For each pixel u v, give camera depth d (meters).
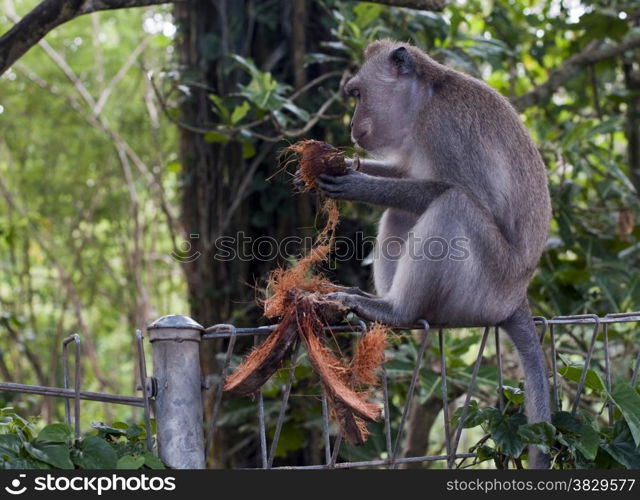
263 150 7.98
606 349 4.25
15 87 12.66
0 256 14.21
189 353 3.49
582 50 8.58
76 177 13.03
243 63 6.42
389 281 5.07
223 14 8.03
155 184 12.22
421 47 7.18
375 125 5.23
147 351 12.06
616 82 9.53
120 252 13.62
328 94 7.74
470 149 4.64
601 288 6.80
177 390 3.46
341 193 4.50
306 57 6.84
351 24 6.71
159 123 11.85
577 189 7.34
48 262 13.79
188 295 8.30
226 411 6.92
